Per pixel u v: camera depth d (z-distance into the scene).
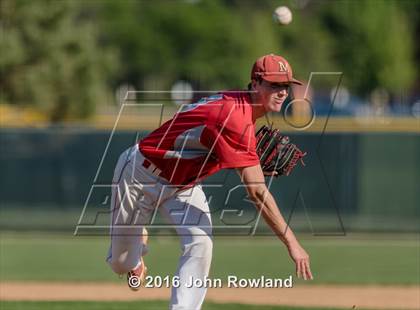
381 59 117.31
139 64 127.31
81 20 90.69
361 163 39.97
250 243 36.16
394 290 26.66
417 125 51.06
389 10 119.94
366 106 106.94
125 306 23.03
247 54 119.44
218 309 22.45
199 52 123.50
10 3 65.00
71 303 23.66
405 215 40.03
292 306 23.20
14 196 40.84
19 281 28.50
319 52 121.19
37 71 64.75
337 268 30.56
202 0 129.50
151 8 129.88
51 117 65.81
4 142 40.78
